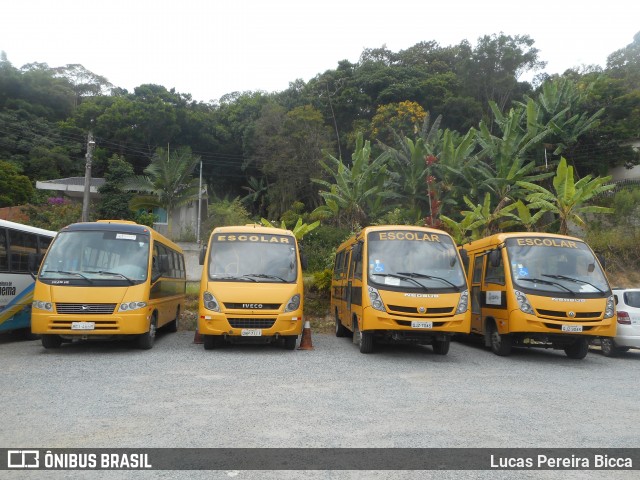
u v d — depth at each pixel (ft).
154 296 36.50
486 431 17.93
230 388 23.89
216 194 170.30
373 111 152.15
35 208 101.76
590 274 36.22
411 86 145.18
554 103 115.34
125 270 34.37
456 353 38.96
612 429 18.56
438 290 33.88
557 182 65.77
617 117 121.90
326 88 158.20
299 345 38.65
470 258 45.88
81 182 124.88
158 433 17.13
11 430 17.31
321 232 90.63
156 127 154.61
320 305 59.98
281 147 144.46
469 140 98.32
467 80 150.92
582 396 24.09
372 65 158.20
